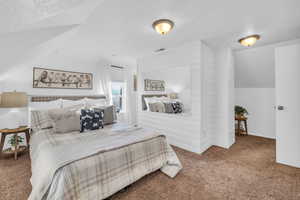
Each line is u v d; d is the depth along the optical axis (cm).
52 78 303
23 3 89
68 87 325
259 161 227
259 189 160
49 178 115
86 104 306
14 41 139
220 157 243
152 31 211
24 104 241
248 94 377
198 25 193
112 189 140
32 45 160
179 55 286
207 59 275
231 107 300
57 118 237
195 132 264
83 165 126
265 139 337
